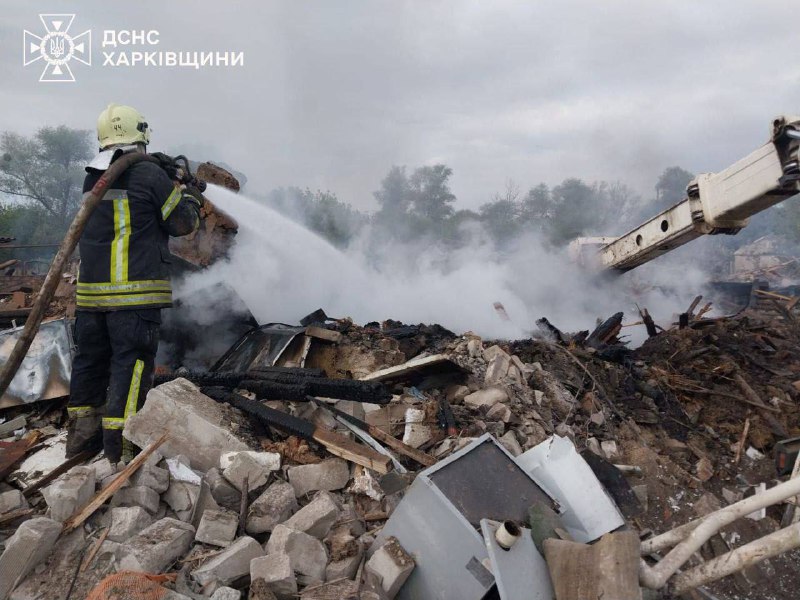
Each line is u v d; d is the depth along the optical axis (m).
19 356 2.85
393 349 4.93
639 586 2.11
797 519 3.89
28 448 3.54
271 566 2.37
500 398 4.28
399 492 3.04
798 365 6.02
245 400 3.59
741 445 4.86
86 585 2.32
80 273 3.34
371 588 2.39
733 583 3.58
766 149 4.71
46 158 30.83
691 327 6.95
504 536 2.33
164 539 2.49
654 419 5.08
